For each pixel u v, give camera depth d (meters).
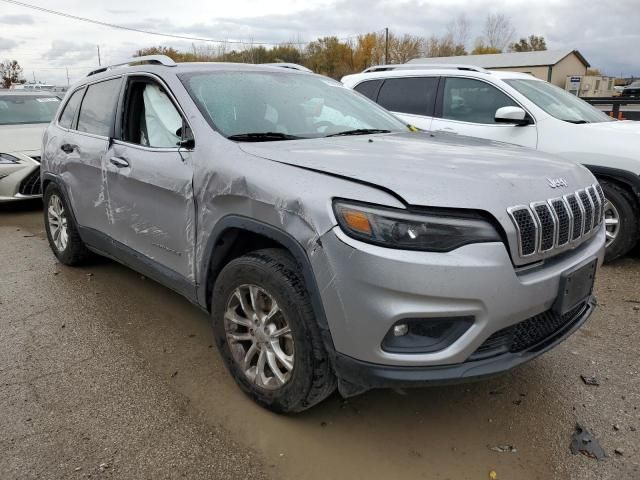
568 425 2.72
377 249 2.15
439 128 6.07
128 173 3.51
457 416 2.80
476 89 5.98
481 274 2.16
